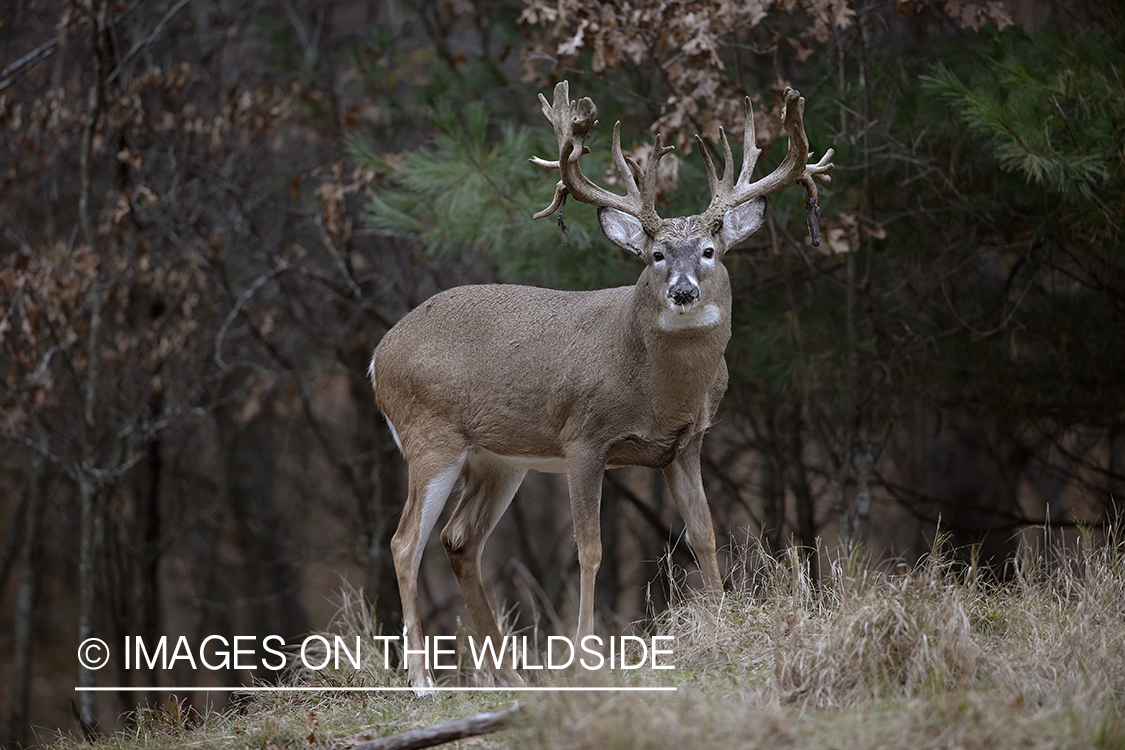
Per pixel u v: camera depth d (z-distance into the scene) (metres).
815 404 13.27
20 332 13.59
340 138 15.47
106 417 15.66
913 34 13.46
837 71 11.94
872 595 6.55
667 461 7.74
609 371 7.52
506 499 8.82
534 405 7.90
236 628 21.66
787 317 11.59
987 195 11.45
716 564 7.82
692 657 7.05
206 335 15.48
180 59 16.69
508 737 5.80
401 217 11.31
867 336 11.98
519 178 10.83
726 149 7.49
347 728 6.84
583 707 5.57
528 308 8.10
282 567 20.88
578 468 7.66
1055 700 5.80
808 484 15.59
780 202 10.95
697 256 7.09
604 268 11.18
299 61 15.47
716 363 7.40
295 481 21.12
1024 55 10.41
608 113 12.89
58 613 24.52
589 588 7.58
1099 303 12.02
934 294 12.78
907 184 11.62
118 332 14.15
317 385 20.41
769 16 12.36
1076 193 9.25
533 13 11.05
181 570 22.72
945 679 5.97
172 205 14.37
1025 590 7.23
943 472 18.16
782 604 7.22
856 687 6.04
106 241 13.95
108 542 15.71
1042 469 14.53
